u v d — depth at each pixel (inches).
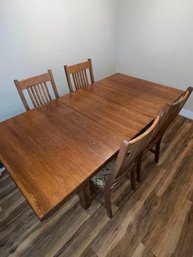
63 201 33.1
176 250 50.4
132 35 109.7
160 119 46.6
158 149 72.1
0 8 64.9
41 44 81.7
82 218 58.3
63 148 43.9
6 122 54.2
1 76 74.2
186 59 94.0
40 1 73.7
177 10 86.5
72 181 35.8
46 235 54.5
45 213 30.5
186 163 76.6
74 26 90.9
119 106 60.4
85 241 52.9
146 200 63.1
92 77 83.7
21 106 85.0
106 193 49.6
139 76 119.5
